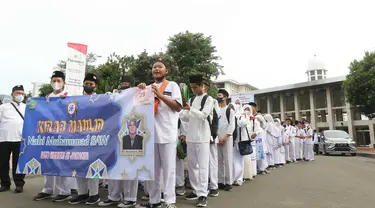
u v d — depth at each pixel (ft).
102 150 12.48
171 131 12.57
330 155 59.21
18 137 17.98
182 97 14.05
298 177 23.63
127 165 11.81
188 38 73.26
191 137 14.66
